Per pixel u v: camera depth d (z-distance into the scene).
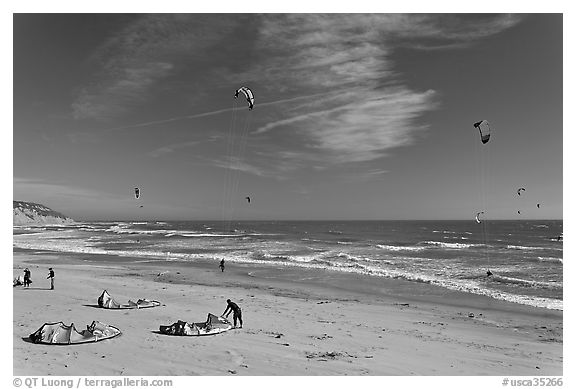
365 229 107.44
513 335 12.15
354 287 20.33
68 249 40.81
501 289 19.73
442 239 62.00
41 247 43.16
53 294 15.89
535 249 41.78
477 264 28.92
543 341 11.50
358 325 12.66
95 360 8.34
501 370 9.02
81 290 17.09
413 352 10.01
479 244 49.31
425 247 45.09
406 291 19.31
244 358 8.84
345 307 15.59
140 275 23.67
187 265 28.53
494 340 11.55
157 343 9.61
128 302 14.16
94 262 30.30
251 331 11.22
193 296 16.75
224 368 8.20
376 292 19.08
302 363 8.72
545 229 101.50
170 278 22.72
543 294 18.53
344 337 11.07
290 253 36.81
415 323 13.32
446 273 24.67
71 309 13.09
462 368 9.02
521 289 19.72
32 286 18.05
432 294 18.61
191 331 10.46
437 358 9.64
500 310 15.52
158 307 13.99
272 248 42.56
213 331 10.76
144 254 35.69
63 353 8.67
